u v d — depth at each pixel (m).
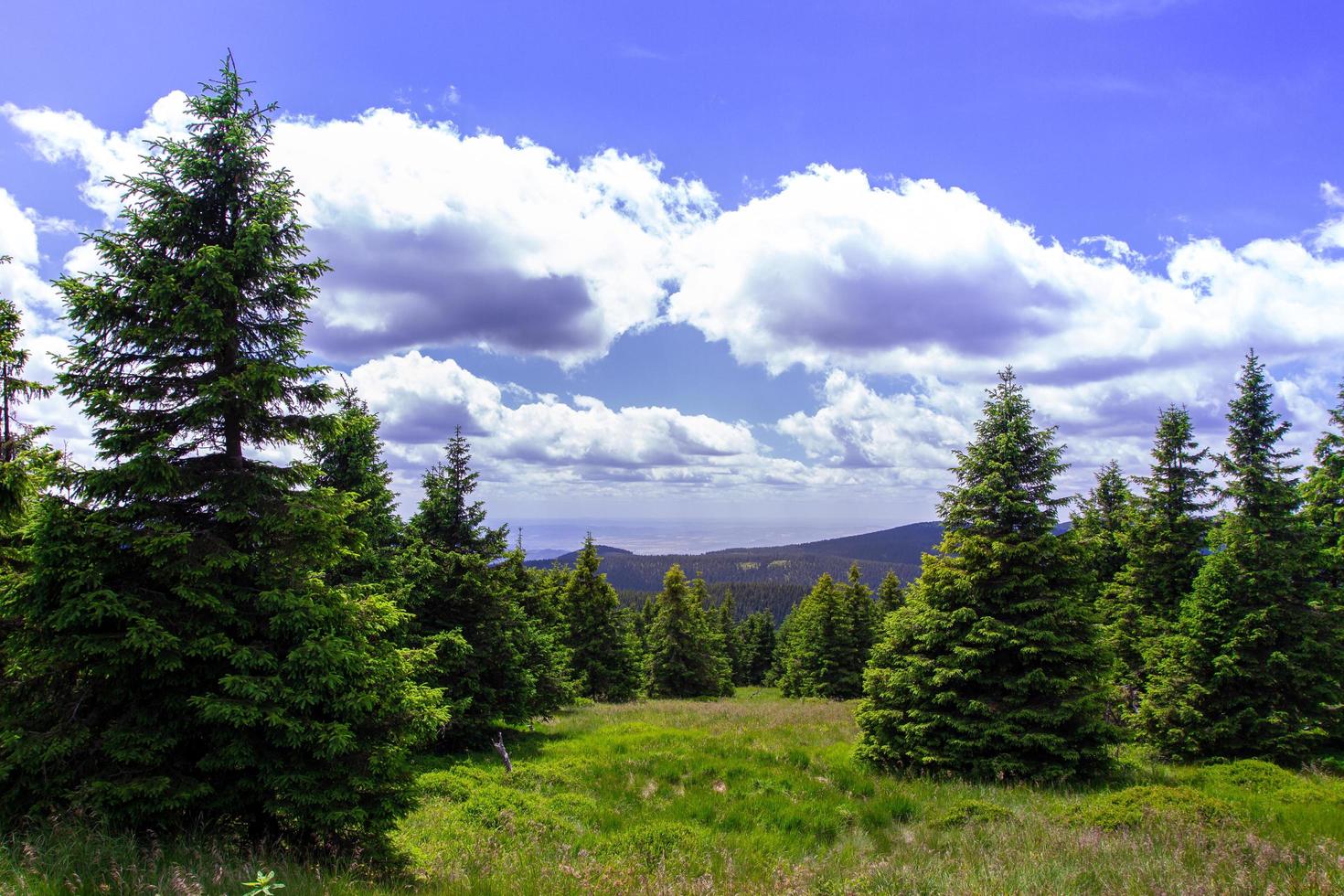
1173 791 11.45
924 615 17.22
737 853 10.52
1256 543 17.67
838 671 48.81
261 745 7.78
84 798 6.64
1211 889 6.81
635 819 12.55
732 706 34.56
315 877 6.64
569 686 23.81
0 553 7.39
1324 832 9.45
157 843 6.43
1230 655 16.98
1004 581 16.59
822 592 51.28
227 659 7.69
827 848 11.15
